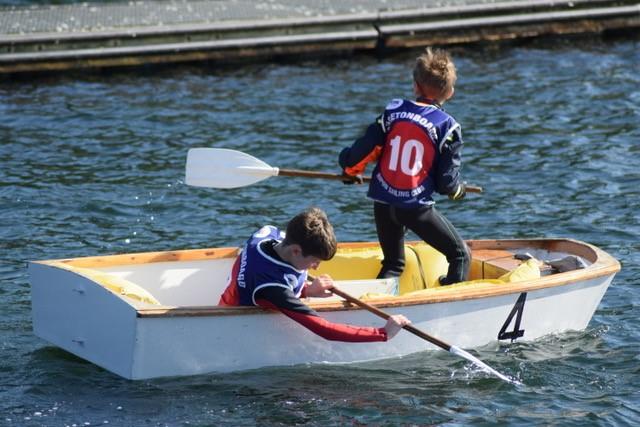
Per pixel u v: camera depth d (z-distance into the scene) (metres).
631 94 49.19
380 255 26.48
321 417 21.03
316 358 23.23
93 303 22.17
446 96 24.25
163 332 21.62
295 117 46.03
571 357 24.47
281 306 21.73
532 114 46.28
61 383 22.22
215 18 56.28
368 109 47.28
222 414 21.03
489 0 60.00
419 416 21.23
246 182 25.95
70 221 34.06
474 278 26.91
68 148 41.66
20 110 46.72
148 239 32.72
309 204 36.16
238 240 32.81
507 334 24.98
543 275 26.30
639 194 36.84
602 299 28.48
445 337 24.12
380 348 23.64
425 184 24.08
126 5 59.28
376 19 57.16
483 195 37.00
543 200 36.47
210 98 48.97
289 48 55.81
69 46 52.88
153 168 39.53
